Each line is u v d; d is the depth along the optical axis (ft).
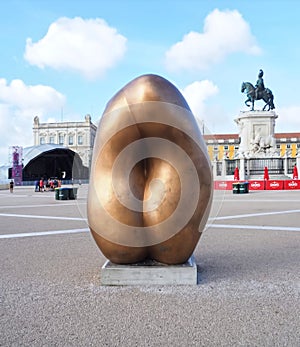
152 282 11.32
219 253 15.88
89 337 7.66
